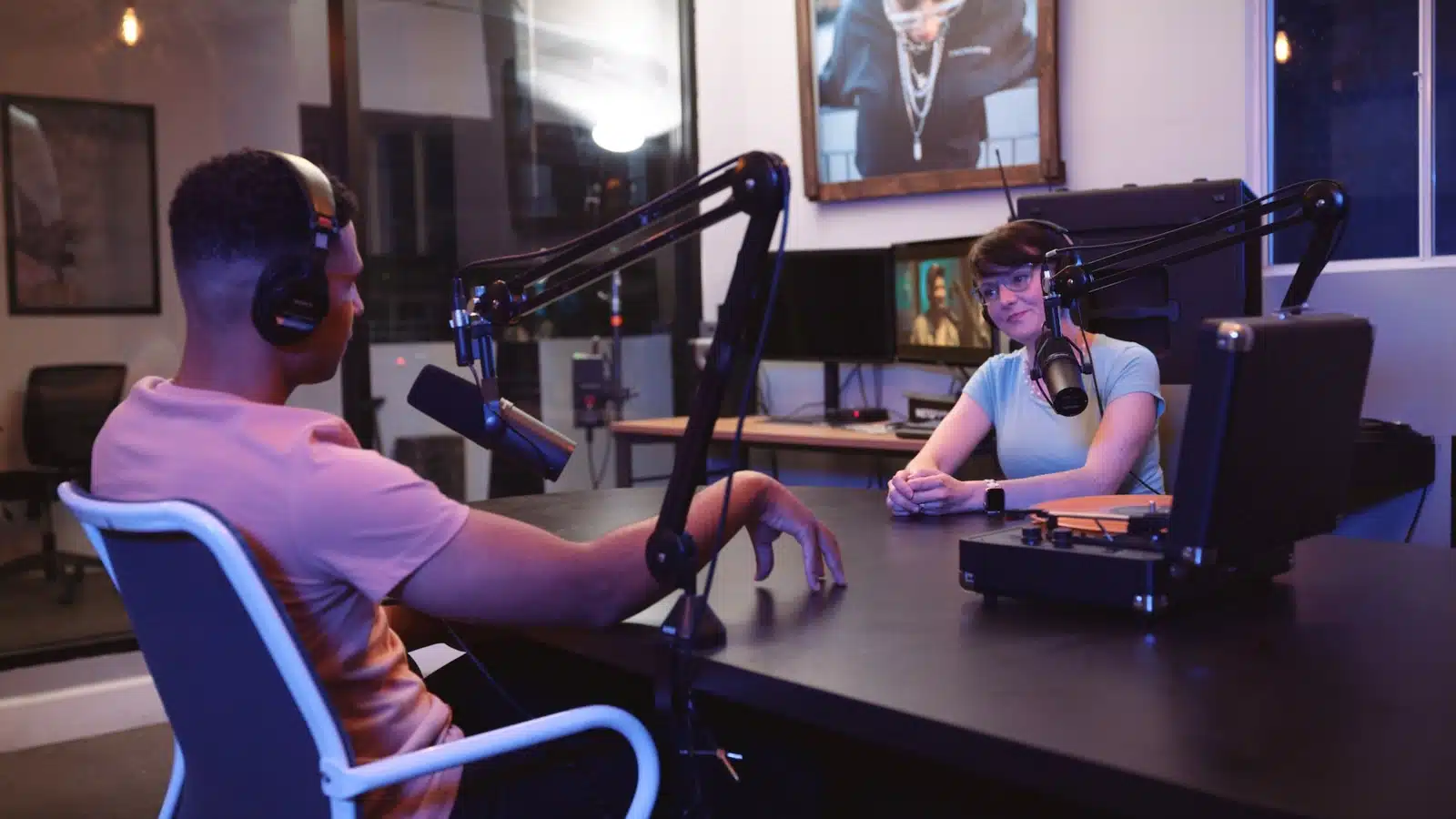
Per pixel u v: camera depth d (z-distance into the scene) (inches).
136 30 165.9
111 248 166.1
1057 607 51.8
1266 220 113.3
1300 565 59.3
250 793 43.1
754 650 46.1
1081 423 89.0
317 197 45.0
